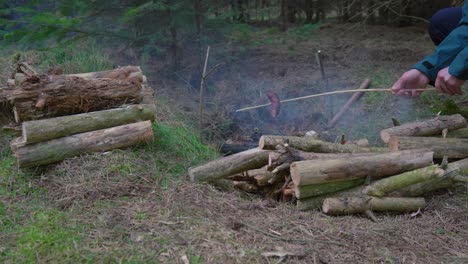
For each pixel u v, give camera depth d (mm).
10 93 3480
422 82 3275
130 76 4316
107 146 3604
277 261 2512
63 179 3357
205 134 5301
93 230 2746
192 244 2615
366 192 3219
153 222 2850
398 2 8070
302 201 3244
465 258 2658
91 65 5875
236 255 2527
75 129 3545
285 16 9500
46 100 3514
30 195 3238
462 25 3172
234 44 7133
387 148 3895
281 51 7688
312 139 3645
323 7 10133
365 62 6961
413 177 3205
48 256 2482
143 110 3865
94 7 5719
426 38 8203
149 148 3807
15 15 5855
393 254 2670
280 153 3338
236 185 3635
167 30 6262
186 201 3156
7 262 2441
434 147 3736
